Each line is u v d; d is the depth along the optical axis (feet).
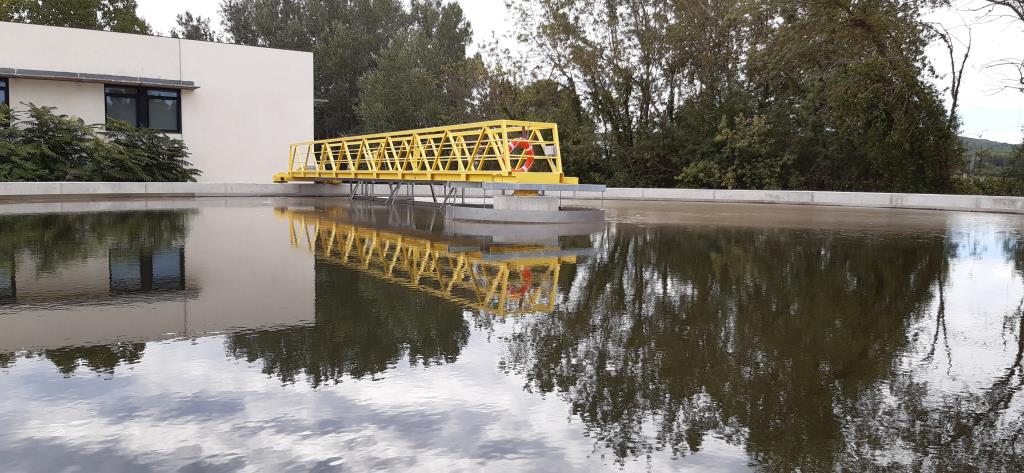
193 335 11.50
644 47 75.92
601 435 7.42
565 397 8.60
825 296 16.12
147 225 33.14
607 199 72.08
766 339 11.73
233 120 79.41
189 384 8.90
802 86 71.15
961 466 6.77
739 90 72.90
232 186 67.00
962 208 55.93
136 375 9.25
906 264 22.20
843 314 13.99
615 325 12.68
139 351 10.44
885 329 12.65
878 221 42.37
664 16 74.59
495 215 38.24
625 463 6.72
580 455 6.89
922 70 61.87
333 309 13.91
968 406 8.49
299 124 83.76
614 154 82.17
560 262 21.70
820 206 61.05
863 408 8.34
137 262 20.54
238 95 79.46
